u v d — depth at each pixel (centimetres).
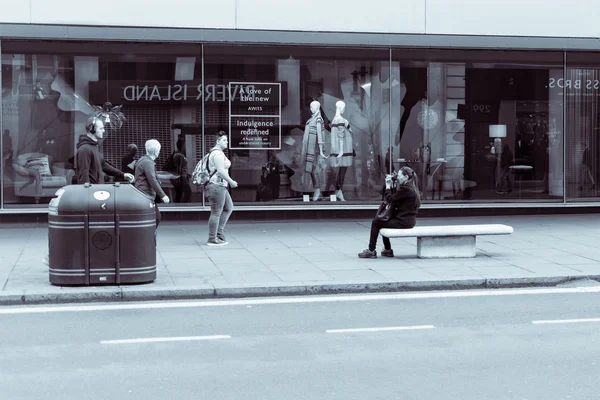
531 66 1814
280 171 1727
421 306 953
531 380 634
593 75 1841
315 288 1034
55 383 631
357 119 1755
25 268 1162
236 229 1639
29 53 1608
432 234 1236
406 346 748
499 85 1803
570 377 643
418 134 1780
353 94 1748
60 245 1011
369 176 1769
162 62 1661
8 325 848
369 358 704
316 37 1698
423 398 589
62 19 1591
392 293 1043
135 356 715
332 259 1253
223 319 879
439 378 641
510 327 831
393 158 1770
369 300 994
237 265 1193
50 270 1025
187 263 1210
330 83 1738
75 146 1633
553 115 1830
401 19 1727
